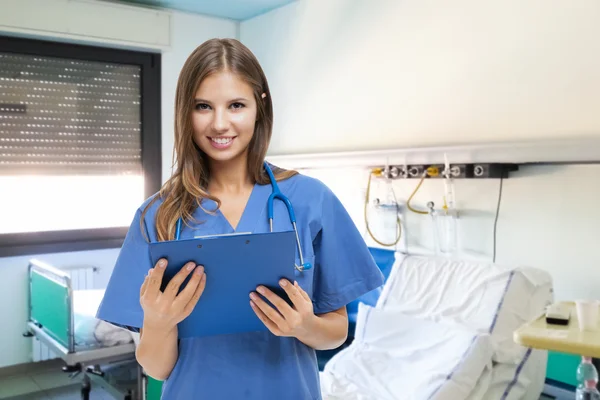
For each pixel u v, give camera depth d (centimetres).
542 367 239
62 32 361
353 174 353
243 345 110
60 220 382
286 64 403
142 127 409
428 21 305
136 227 112
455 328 228
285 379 111
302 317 98
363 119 346
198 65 103
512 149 255
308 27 382
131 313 110
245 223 113
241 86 104
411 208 317
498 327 228
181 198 110
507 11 269
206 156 115
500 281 239
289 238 90
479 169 273
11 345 363
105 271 399
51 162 375
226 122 103
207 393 108
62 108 378
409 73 316
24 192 368
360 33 346
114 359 264
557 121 252
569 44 246
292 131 402
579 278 248
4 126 358
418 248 314
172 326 96
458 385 207
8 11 344
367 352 241
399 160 311
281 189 118
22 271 365
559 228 254
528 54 261
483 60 280
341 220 120
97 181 395
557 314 164
